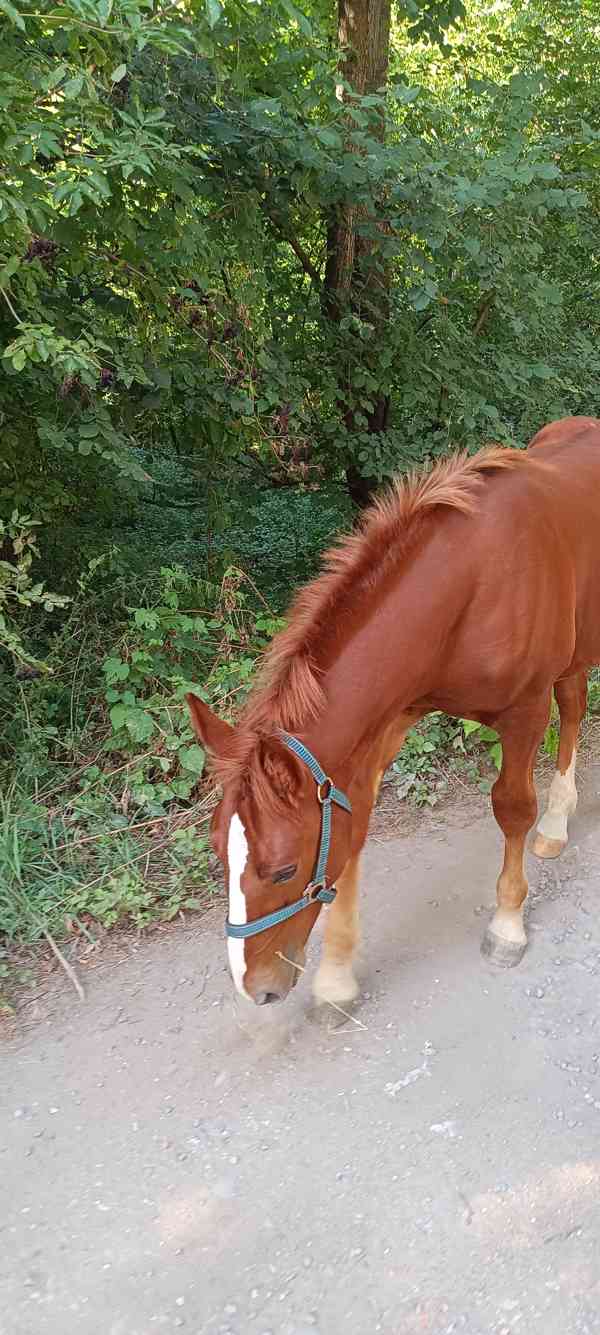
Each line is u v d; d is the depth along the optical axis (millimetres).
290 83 4270
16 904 3094
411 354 4852
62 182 2752
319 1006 2646
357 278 5164
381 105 4344
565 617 2697
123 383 3963
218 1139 2275
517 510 2545
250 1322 1832
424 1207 2074
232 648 4383
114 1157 2230
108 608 4605
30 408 3975
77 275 3758
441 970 2883
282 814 1880
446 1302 1863
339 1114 2344
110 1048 2588
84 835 3484
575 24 6164
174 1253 1981
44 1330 1830
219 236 4234
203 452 5105
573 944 2992
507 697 2641
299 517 6613
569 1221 2035
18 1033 2654
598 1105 2371
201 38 3016
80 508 5086
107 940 3066
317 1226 2035
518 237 4777
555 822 3461
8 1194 2133
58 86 2746
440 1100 2383
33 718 3838
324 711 2104
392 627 2234
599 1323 1818
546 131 5887
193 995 2799
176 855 3430
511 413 5789
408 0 4730
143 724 3725
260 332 4297
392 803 3896
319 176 4188
